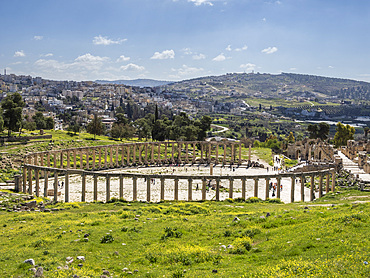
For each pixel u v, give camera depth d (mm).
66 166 143500
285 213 52375
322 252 33344
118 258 37844
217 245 41250
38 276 31406
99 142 186000
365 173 106000
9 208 70750
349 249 32719
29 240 45531
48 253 38906
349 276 27078
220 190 111812
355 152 142125
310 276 27859
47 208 71375
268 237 41750
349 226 39250
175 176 84750
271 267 31359
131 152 180000
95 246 41281
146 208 67062
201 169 153875
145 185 118125
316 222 43500
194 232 46781
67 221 54906
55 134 199250
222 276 30969
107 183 86312
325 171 93125
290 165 162125
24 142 156000
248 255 36531
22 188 98500
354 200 68062
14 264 35438
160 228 48812
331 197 79688
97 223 51938
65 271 32656
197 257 37000
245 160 177875
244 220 50312
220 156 192500
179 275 32438
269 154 199625
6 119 159875
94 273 33219
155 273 33469
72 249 40094
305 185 116125
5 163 124062
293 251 34781
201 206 70188
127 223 52281
